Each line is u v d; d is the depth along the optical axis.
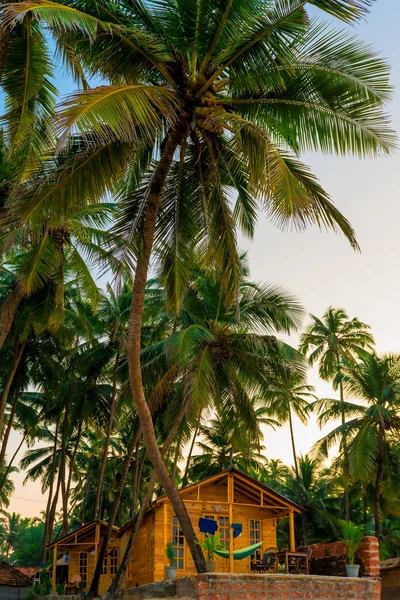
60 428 46.81
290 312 23.06
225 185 16.08
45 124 16.28
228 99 14.02
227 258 14.64
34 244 20.70
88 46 13.41
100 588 28.84
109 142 12.84
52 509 40.34
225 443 47.44
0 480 53.47
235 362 23.23
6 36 13.05
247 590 14.70
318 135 14.02
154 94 11.91
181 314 23.52
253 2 12.73
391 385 33.31
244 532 21.67
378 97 12.84
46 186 12.83
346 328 42.50
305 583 15.27
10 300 20.61
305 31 13.05
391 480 34.47
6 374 35.03
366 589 15.86
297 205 12.58
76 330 34.09
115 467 48.31
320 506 46.91
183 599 15.06
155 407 23.92
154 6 13.26
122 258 14.20
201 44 13.36
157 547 20.75
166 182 15.34
